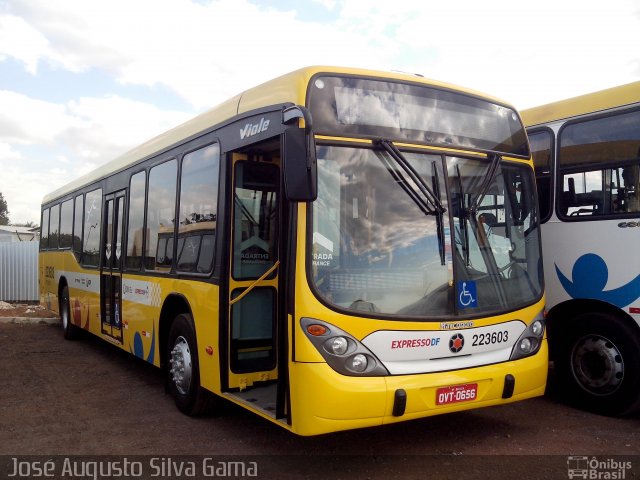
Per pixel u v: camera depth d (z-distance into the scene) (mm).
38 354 10117
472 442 5336
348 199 4574
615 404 5949
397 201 4738
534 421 5938
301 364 4285
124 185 8547
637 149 5863
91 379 8141
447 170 5016
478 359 4836
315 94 4602
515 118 5727
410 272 4660
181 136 6789
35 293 20422
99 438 5625
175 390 6492
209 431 5801
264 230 5750
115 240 8750
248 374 5566
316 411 4207
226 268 5469
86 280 10164
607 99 6168
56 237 12758
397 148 4801
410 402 4379
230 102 5828
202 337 5812
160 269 7004
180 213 6598
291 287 4398
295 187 4117
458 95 5297
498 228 5270
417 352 4531
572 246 6352
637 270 5773
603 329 6043
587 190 6270
